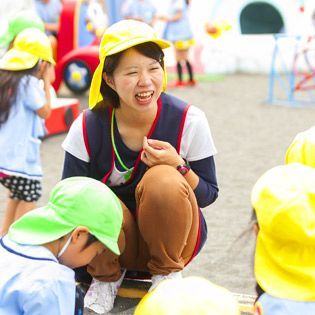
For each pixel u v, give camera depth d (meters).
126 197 2.40
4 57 3.46
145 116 2.29
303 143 2.11
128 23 2.24
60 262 1.88
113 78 2.22
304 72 9.34
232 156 4.92
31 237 1.86
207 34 9.73
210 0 9.66
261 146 5.24
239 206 3.72
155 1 9.33
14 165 3.28
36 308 1.74
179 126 2.32
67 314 1.78
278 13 9.46
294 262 1.67
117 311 2.35
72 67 7.09
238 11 9.67
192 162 2.38
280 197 1.65
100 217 1.87
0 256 1.84
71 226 1.85
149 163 2.27
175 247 2.21
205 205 2.41
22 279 1.77
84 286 2.47
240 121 6.27
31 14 4.05
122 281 2.53
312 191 1.65
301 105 7.14
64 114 5.74
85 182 1.95
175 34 8.27
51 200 1.92
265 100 7.43
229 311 1.44
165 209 2.15
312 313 1.63
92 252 1.89
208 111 6.79
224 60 9.82
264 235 1.70
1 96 3.33
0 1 8.23
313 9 9.17
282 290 1.67
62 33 7.31
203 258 2.94
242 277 2.72
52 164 4.68
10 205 3.40
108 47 2.19
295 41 8.70
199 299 1.45
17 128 3.33
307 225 1.62
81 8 7.35
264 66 9.74
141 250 2.35
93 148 2.35
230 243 3.12
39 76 3.44
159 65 2.23
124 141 2.33
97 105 2.33
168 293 1.47
